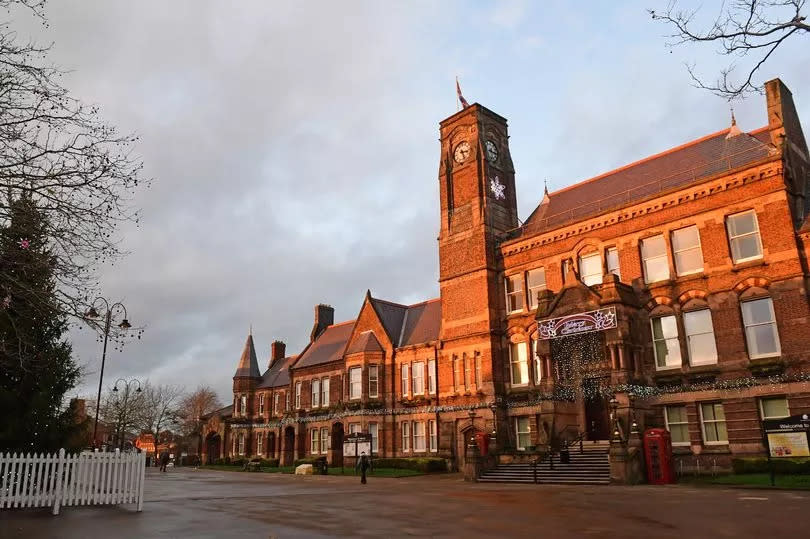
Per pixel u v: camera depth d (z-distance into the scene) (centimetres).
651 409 3078
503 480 3064
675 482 2573
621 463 2620
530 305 3866
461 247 4262
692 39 1221
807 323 2672
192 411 10362
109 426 8288
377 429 4719
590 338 3353
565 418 3431
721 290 2978
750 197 2962
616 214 3466
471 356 4041
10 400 1956
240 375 6856
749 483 2345
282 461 5847
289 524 1477
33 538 1252
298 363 6047
